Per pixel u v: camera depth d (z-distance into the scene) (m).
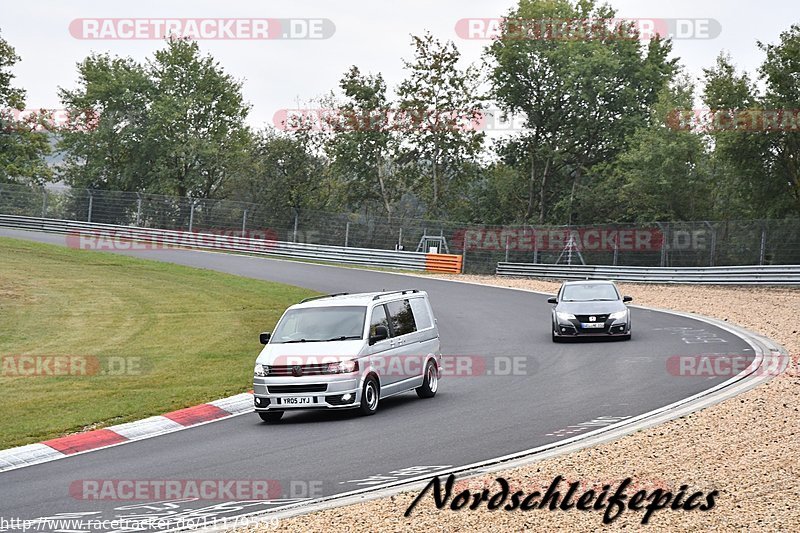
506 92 58.41
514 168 62.28
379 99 61.22
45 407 16.36
